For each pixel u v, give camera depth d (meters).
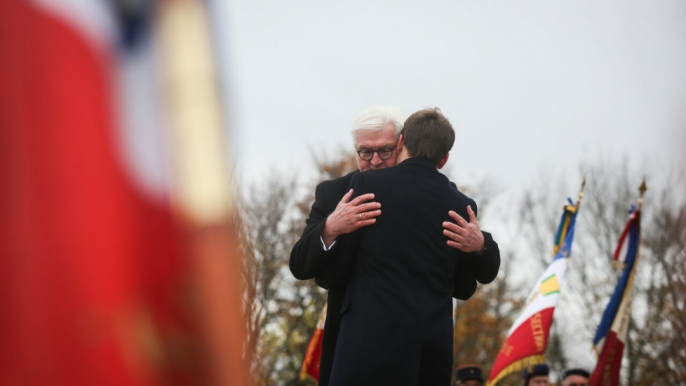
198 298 2.10
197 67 2.11
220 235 2.09
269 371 28.02
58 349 2.11
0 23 2.13
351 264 5.45
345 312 5.36
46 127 2.13
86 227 2.12
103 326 2.11
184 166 2.09
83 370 2.11
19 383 2.09
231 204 2.13
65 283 2.11
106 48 2.16
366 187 5.48
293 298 30.33
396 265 5.34
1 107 2.12
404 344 5.22
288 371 29.08
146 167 2.14
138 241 2.13
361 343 5.24
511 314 39.09
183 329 2.12
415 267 5.33
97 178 2.13
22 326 2.10
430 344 5.29
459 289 5.73
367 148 6.07
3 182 2.11
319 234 5.40
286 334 29.28
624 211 38.72
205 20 2.13
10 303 2.10
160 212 2.13
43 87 2.13
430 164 5.60
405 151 5.70
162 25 2.13
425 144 5.62
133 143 2.15
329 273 5.47
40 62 2.14
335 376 5.28
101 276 2.12
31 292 2.10
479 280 5.71
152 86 2.15
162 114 2.12
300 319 29.59
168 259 2.13
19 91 2.13
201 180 2.09
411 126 5.69
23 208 2.11
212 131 2.10
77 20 2.15
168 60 2.12
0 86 2.12
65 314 2.11
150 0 2.14
